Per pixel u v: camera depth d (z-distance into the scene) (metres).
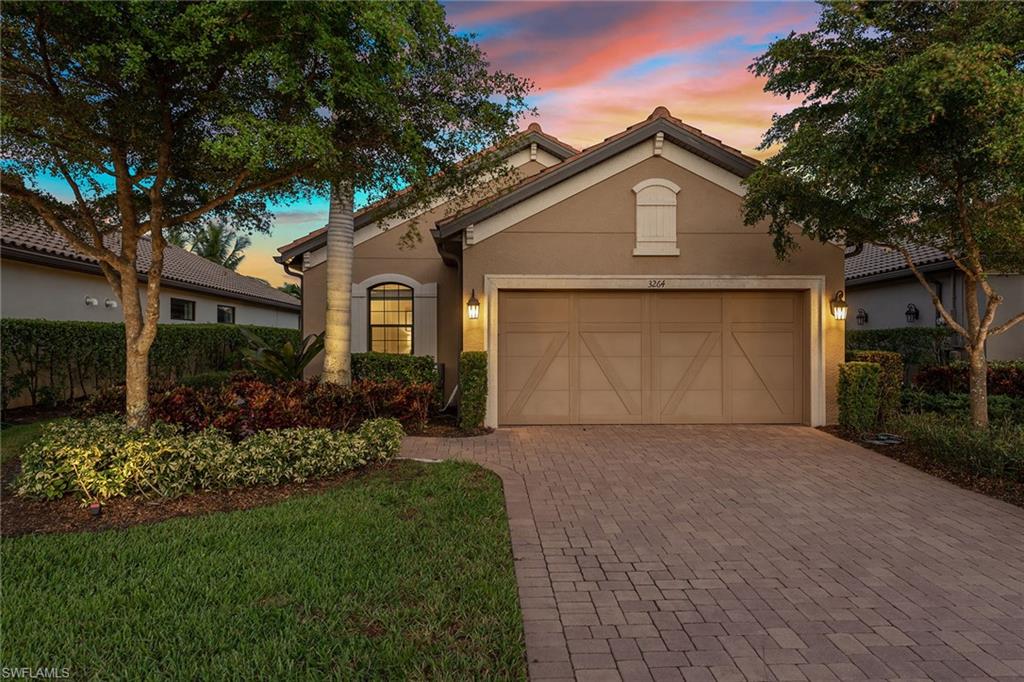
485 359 9.15
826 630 3.26
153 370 12.95
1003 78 5.01
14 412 9.95
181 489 5.32
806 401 9.59
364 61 4.98
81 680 2.60
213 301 18.89
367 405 8.74
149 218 6.58
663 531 4.83
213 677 2.63
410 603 3.36
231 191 5.95
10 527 4.51
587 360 9.69
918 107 5.31
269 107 5.45
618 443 8.24
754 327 9.73
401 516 4.91
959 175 6.29
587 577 3.93
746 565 4.16
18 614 3.11
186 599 3.32
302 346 11.09
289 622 3.09
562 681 2.75
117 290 6.12
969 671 2.88
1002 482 6.18
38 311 11.90
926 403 10.09
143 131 5.16
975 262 7.19
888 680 2.80
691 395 9.71
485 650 2.92
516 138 7.23
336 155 5.26
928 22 6.66
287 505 5.06
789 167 7.09
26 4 4.09
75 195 5.80
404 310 12.25
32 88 4.87
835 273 9.44
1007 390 10.41
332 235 9.29
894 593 3.73
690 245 9.41
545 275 9.39
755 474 6.63
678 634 3.20
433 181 6.82
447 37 5.61
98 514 4.83
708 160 9.38
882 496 5.83
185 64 4.66
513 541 4.58
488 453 7.58
